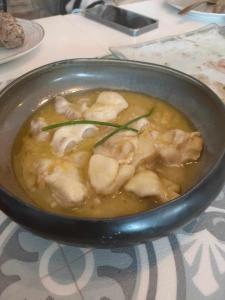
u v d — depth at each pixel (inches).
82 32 19.3
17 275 8.4
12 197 7.4
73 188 8.7
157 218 7.1
